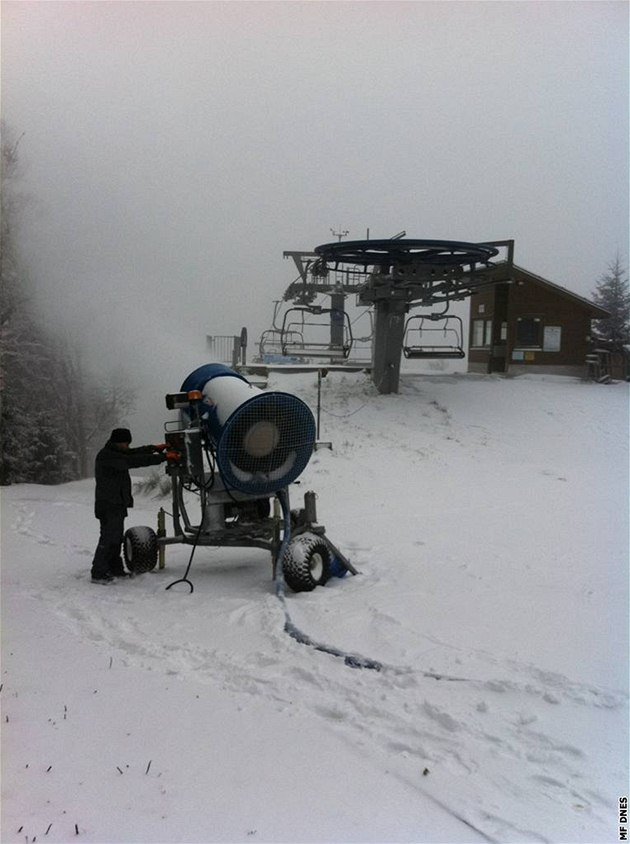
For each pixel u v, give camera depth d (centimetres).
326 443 868
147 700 430
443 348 2236
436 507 1178
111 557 785
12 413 2453
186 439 774
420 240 1612
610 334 4194
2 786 325
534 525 1026
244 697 438
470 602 640
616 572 754
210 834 291
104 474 771
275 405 746
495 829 299
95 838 285
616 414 1997
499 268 1881
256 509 841
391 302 1928
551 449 1686
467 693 439
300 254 2283
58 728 389
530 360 2573
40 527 1171
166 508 1362
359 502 1233
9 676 470
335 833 295
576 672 470
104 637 566
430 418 1833
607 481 1419
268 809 311
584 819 307
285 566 694
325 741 377
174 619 616
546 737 379
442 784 334
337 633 557
